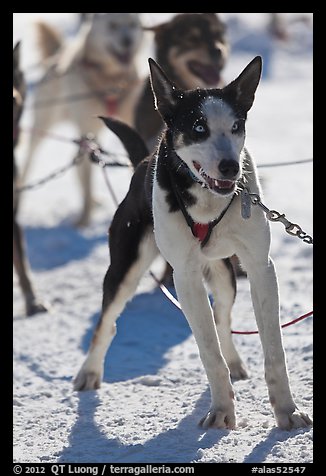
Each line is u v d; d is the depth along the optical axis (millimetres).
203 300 5117
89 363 6203
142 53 12039
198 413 5402
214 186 4820
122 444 5012
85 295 8930
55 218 12078
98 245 10766
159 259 9727
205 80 9234
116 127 6773
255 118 17500
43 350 7234
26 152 12633
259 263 5086
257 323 5125
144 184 5719
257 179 5227
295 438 4785
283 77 22594
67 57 12172
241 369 6121
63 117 12266
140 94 9461
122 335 7531
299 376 5906
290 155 14117
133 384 6219
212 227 5070
